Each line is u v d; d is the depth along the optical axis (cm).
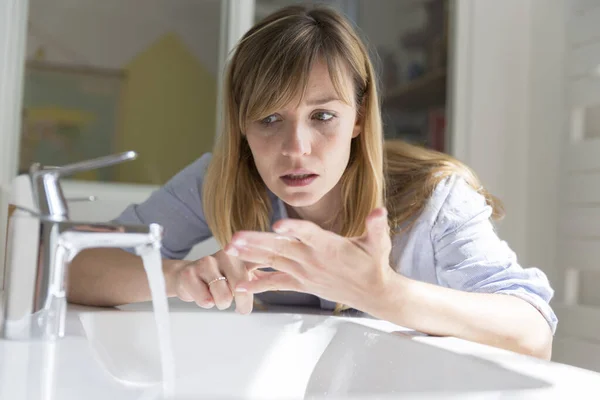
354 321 77
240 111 83
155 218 104
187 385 76
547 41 149
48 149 131
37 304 61
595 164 130
